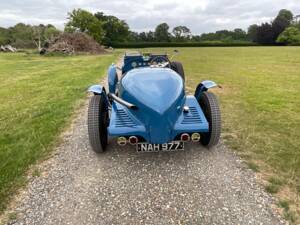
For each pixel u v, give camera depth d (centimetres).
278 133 473
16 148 433
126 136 352
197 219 274
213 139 397
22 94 850
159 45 7675
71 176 353
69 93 830
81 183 338
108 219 277
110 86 561
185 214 281
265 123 524
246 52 3434
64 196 313
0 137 484
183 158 394
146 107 346
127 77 411
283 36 7794
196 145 432
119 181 342
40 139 465
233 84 952
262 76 1155
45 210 291
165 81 379
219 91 825
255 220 269
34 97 799
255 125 512
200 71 1348
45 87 959
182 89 383
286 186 318
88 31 5941
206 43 8069
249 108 627
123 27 8238
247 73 1262
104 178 348
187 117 372
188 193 314
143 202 301
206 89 425
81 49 3391
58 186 332
